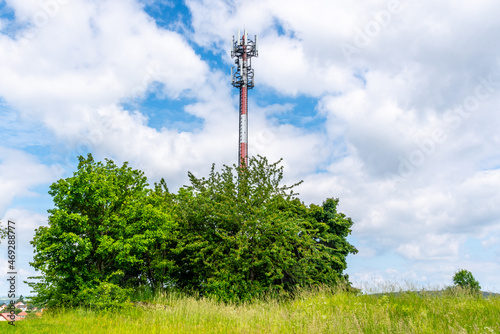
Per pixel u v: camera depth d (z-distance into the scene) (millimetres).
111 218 20047
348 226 32000
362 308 12969
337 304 14383
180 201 26781
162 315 15602
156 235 20922
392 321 11320
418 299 13719
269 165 26172
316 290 19156
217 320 14695
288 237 23516
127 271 24734
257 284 22266
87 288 18328
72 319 15234
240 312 15328
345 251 30844
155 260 23359
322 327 11422
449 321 10703
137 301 20250
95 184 19703
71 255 18719
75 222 18875
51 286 19109
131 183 22734
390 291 14781
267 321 13500
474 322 10453
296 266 23547
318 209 32062
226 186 25922
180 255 25578
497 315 11086
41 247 18625
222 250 23219
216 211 24328
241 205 24125
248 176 25891
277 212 25328
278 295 21672
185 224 25109
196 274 24812
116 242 19234
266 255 22422
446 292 14227
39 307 18781
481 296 13734
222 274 21422
